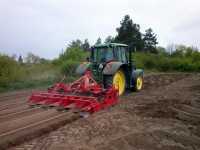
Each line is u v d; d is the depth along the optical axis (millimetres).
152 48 50062
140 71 12172
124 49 11492
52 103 8141
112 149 4645
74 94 8391
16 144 5082
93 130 5699
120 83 10688
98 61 10953
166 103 8625
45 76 16562
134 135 5297
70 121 6641
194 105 8562
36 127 6031
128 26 46938
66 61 19484
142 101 9156
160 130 5680
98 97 7965
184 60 34000
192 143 5199
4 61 14164
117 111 7504
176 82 16125
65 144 4867
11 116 7062
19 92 12164
